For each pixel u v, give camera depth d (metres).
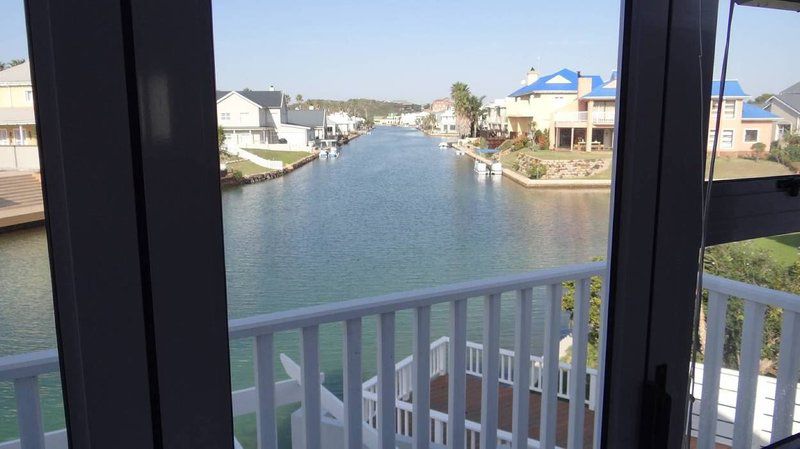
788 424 1.79
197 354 0.81
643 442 1.23
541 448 2.04
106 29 0.69
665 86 1.09
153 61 0.72
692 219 1.20
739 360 1.90
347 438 1.67
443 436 3.47
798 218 1.48
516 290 1.86
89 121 0.70
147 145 0.73
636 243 1.13
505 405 4.10
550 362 1.98
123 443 0.79
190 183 0.77
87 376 0.75
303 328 1.58
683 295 1.22
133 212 0.74
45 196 0.71
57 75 0.68
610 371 1.19
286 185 4.06
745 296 1.78
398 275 3.97
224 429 0.85
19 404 1.21
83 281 0.73
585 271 1.96
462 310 1.79
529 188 5.82
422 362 1.75
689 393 1.27
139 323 0.77
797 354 1.74
